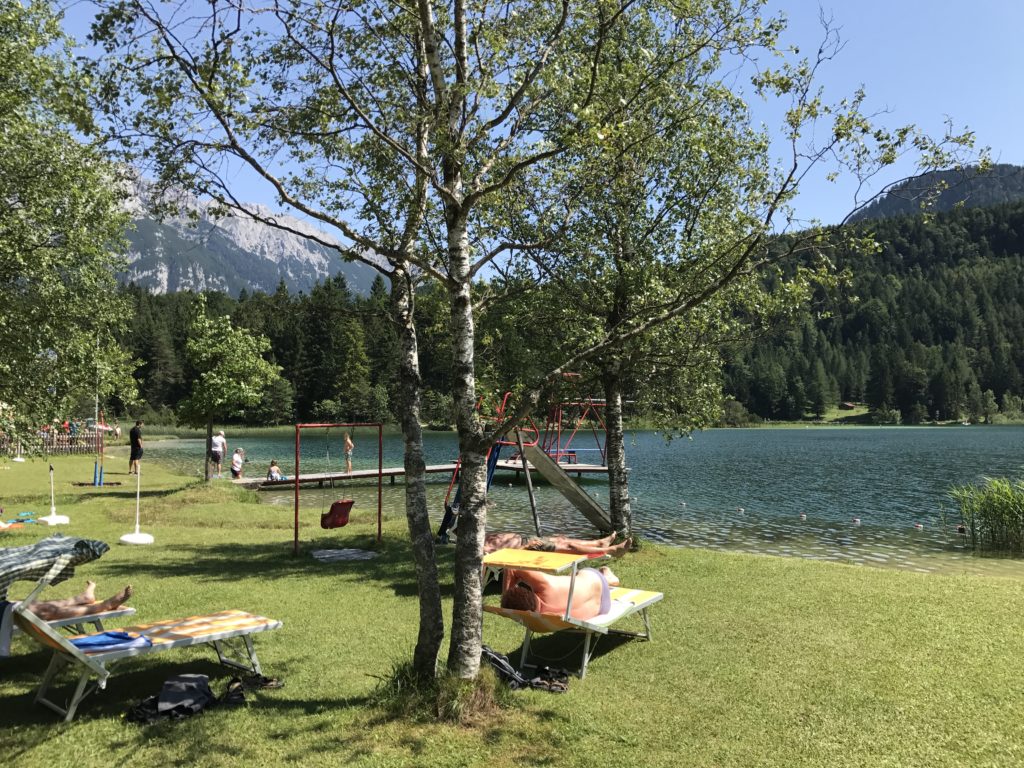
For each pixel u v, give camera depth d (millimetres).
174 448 57844
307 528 15844
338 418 95625
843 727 5062
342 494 27203
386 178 6656
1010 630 7430
